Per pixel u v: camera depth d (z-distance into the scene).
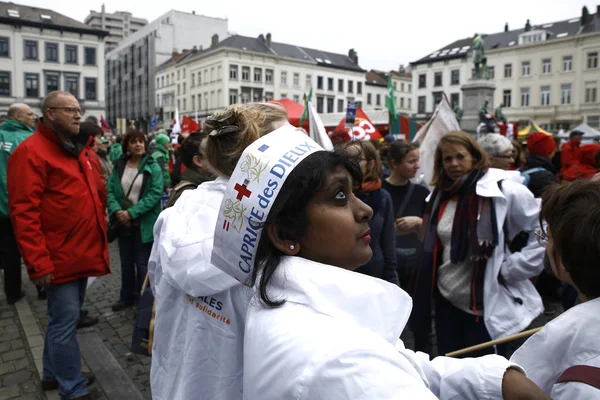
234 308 1.29
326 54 64.12
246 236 0.96
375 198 2.96
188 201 1.54
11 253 4.93
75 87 47.12
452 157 2.62
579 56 43.38
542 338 1.13
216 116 1.52
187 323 1.39
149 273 1.67
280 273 0.90
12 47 43.91
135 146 4.77
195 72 58.41
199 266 1.29
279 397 0.77
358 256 0.96
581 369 1.01
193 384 1.34
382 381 0.71
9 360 3.71
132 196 4.73
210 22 71.50
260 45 56.97
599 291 1.09
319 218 0.92
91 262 3.02
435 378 1.12
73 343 2.98
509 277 2.48
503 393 0.99
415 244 3.89
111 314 4.73
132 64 75.81
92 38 47.28
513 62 47.66
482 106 16.36
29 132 4.90
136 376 3.45
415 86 56.81
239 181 0.98
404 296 0.92
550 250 1.19
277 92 56.31
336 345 0.75
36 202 2.79
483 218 2.51
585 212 1.06
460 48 53.97
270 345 0.82
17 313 4.72
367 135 7.51
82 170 3.06
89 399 3.04
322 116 11.76
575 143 6.95
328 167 0.94
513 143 5.69
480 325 2.60
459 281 2.63
